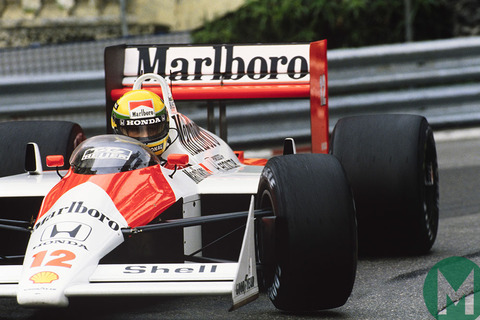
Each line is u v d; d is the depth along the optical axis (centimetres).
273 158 1678
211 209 2011
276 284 1588
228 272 1445
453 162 3669
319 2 5331
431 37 5334
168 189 1762
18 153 2312
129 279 1433
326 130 2442
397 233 2114
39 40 6619
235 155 2377
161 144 1997
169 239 1848
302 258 1548
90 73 3988
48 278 1395
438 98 4312
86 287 1383
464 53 4328
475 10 5238
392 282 1905
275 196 1584
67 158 2358
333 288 1576
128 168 1750
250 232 1490
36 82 3941
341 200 1580
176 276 1434
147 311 1700
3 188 1842
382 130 2123
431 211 2188
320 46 2428
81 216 1567
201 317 1645
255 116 4081
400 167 2072
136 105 1966
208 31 5606
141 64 2600
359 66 4203
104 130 4081
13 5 6788
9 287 1402
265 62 2545
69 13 6856
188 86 2542
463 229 2478
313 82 2473
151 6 6806
